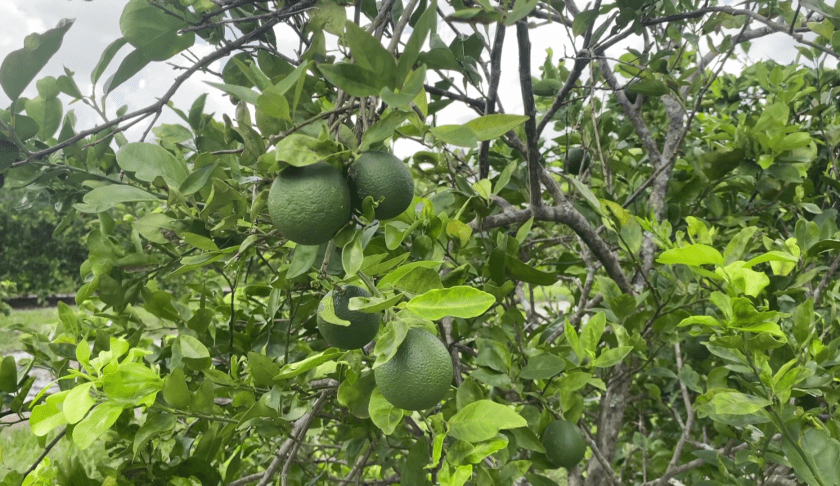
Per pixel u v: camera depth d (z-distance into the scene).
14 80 1.51
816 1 2.08
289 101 1.46
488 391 2.36
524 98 1.79
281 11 1.62
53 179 2.19
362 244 1.22
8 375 1.87
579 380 1.95
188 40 1.74
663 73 2.32
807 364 1.66
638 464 3.72
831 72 2.91
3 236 15.41
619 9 1.82
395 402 1.25
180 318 2.18
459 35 2.17
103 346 2.05
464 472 1.31
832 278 2.56
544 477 1.95
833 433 1.63
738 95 3.76
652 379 3.45
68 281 16.50
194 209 1.56
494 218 2.14
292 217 1.16
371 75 1.10
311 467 3.37
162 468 1.82
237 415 1.75
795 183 2.77
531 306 3.01
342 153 1.18
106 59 1.70
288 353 2.17
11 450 4.91
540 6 2.13
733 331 1.60
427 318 1.20
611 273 2.44
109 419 1.33
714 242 2.98
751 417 1.71
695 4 2.42
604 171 3.26
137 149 1.55
